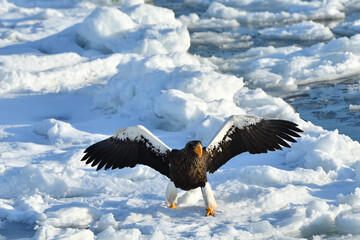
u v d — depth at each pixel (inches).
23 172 414.3
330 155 425.4
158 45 932.6
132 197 375.2
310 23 1161.4
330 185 382.3
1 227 329.4
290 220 308.0
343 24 1159.0
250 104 668.7
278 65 879.1
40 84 777.6
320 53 925.8
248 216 325.7
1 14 1311.5
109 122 601.3
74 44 1004.6
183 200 353.1
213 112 573.0
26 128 586.9
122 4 1464.1
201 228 305.7
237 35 1148.5
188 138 534.6
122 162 339.0
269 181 393.4
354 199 331.6
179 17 1321.4
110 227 298.4
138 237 290.4
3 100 706.8
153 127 583.2
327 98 719.1
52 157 473.7
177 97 571.2
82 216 334.3
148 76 649.0
